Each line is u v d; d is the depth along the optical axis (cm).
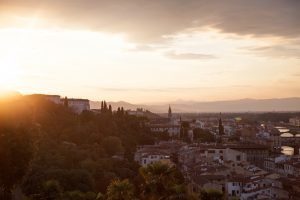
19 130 11850
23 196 12644
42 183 12975
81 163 17825
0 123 11575
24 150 11862
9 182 11594
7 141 11469
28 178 14275
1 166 11381
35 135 13450
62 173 14950
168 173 8406
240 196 16025
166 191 8331
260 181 17262
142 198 8425
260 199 14775
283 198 14912
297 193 16050
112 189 8544
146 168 8469
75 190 13412
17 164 11675
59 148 19238
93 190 15212
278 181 17688
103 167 18438
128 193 8562
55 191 11444
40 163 16300
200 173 19325
